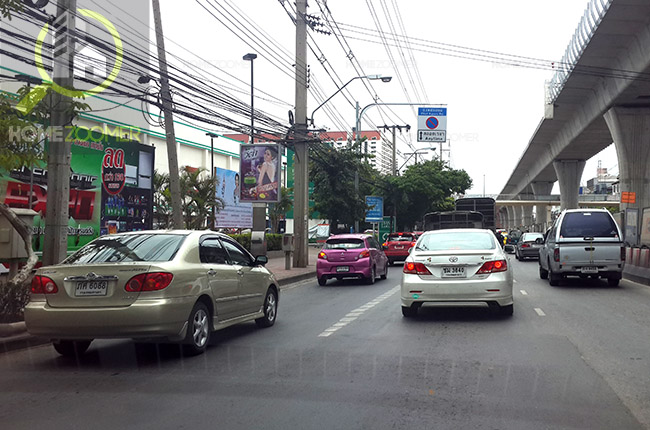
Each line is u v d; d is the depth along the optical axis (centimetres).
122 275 680
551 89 4703
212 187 3017
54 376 636
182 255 747
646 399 533
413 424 466
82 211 1848
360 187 3566
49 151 1063
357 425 463
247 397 543
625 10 2964
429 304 1243
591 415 488
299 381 602
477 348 766
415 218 4741
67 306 682
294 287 1809
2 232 1120
